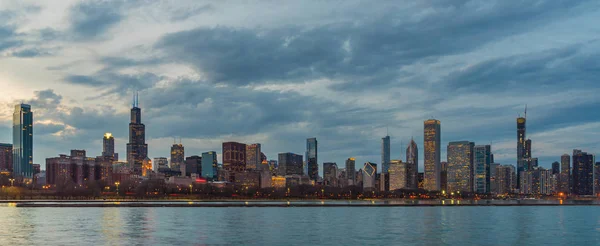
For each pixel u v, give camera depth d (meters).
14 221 170.38
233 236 135.62
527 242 133.12
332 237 136.25
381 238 135.25
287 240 129.12
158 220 183.25
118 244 115.56
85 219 181.25
